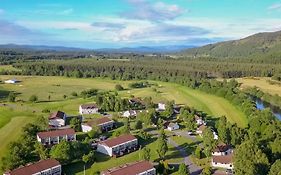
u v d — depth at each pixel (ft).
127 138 512.63
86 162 445.37
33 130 543.39
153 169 409.49
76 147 457.68
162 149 467.93
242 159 380.78
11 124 618.03
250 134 508.94
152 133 598.34
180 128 636.89
